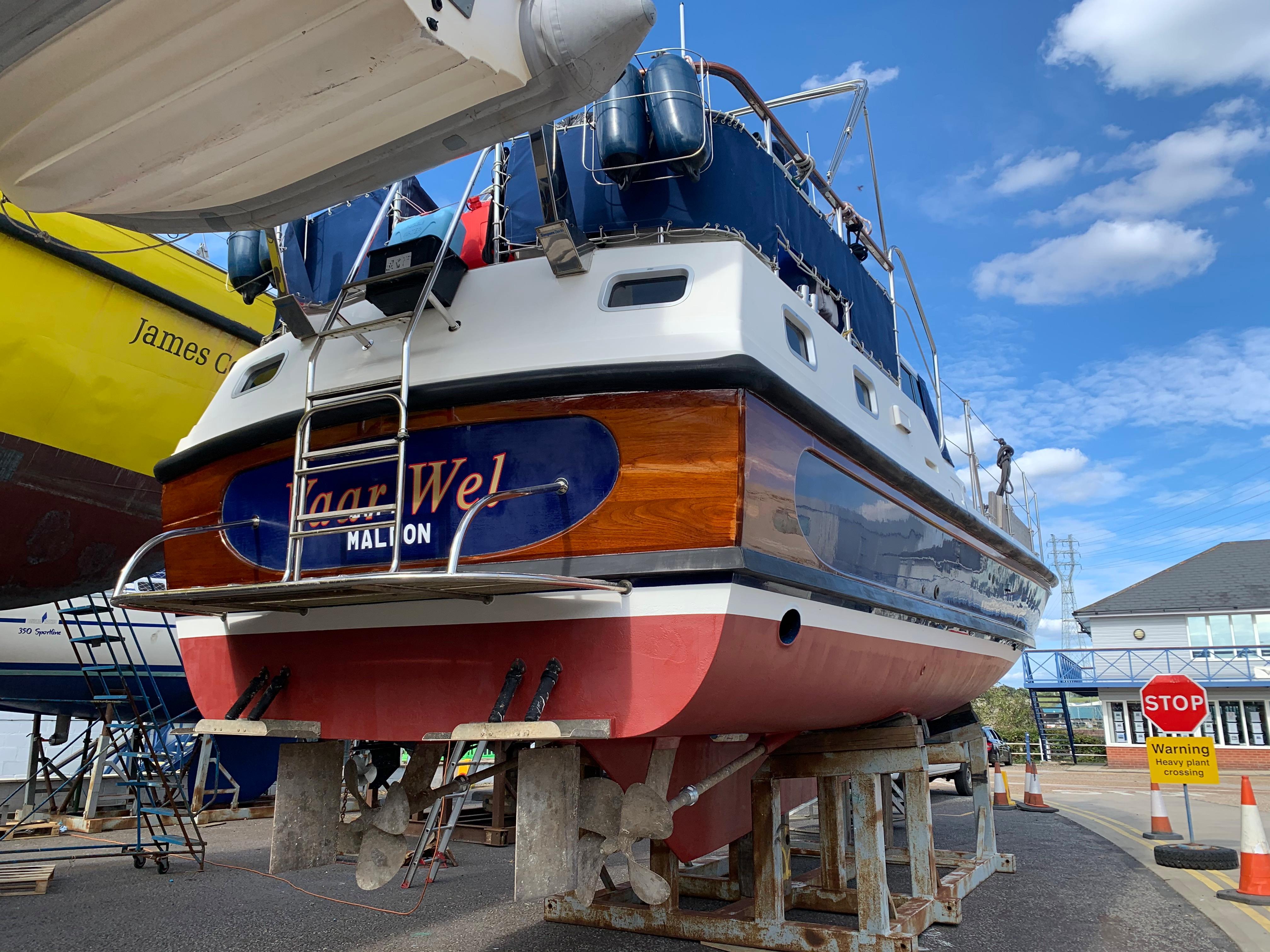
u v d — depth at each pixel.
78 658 6.35
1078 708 31.50
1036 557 6.21
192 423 5.61
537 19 2.09
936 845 6.59
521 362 2.71
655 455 2.58
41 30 1.89
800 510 2.90
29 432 4.93
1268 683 18.23
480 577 2.15
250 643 3.21
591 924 4.02
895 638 3.66
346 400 2.72
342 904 4.59
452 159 2.43
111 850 6.50
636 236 3.16
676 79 3.21
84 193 2.52
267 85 2.06
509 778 6.89
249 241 4.10
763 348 2.75
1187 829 7.55
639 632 2.49
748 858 4.45
